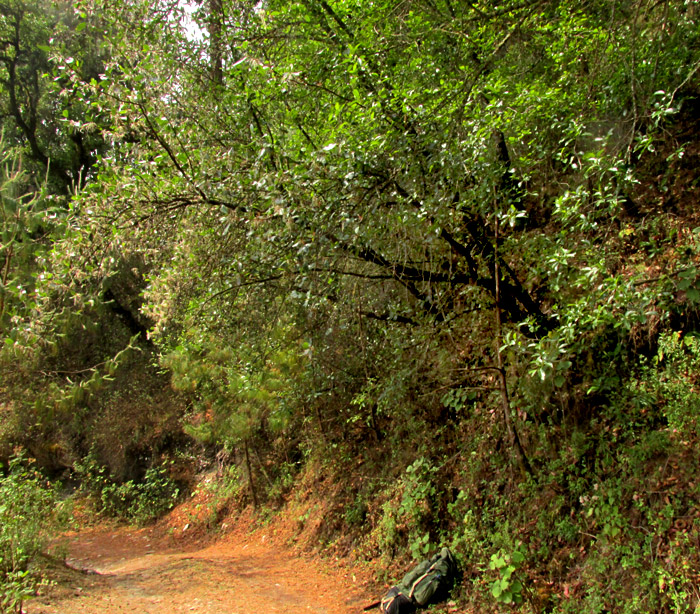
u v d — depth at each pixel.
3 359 9.58
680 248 5.10
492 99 5.90
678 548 4.27
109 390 16.34
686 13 6.55
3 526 6.88
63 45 5.69
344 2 6.05
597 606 4.55
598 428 5.73
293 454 11.93
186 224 5.97
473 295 6.19
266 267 5.57
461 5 6.51
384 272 6.05
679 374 5.25
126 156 5.89
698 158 6.17
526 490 5.96
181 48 6.11
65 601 5.81
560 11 6.66
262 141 5.52
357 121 5.17
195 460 14.72
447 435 7.80
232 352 7.63
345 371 8.45
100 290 5.79
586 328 4.76
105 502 14.75
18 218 9.20
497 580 5.30
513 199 5.62
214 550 10.92
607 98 6.18
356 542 8.10
